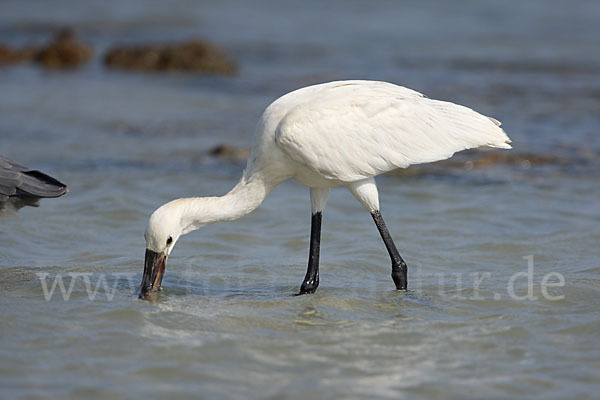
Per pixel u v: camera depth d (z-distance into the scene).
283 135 10.67
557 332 9.75
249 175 11.18
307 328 9.86
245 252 13.30
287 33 44.62
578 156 19.47
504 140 11.45
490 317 10.30
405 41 41.00
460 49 38.25
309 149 10.67
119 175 18.02
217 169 18.80
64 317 10.04
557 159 19.19
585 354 9.11
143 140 21.89
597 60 34.84
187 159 19.80
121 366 8.66
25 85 30.70
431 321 10.14
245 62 36.44
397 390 8.20
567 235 13.94
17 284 11.32
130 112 25.91
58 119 24.56
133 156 19.98
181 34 45.06
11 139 21.61
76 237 13.80
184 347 9.18
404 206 15.85
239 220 14.99
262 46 40.53
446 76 31.31
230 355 9.00
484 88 28.67
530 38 40.94
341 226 14.70
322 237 14.09
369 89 11.27
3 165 11.49
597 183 17.25
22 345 9.14
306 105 10.82
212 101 28.02
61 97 28.31
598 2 52.00
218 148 20.41
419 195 16.53
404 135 11.01
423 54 37.06
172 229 10.75
